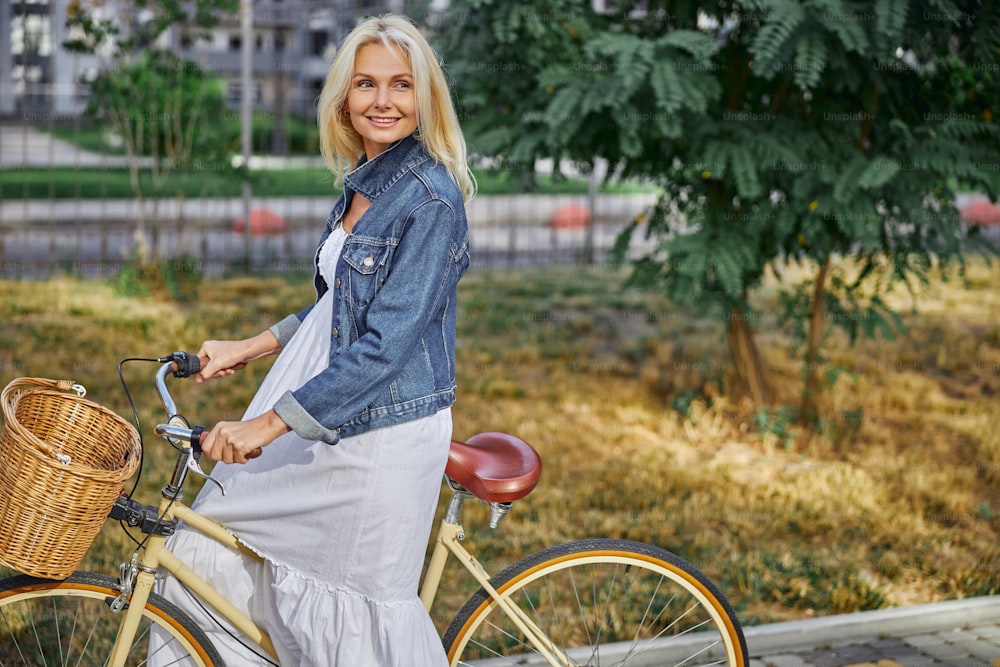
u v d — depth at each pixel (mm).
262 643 2508
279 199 17438
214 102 10125
